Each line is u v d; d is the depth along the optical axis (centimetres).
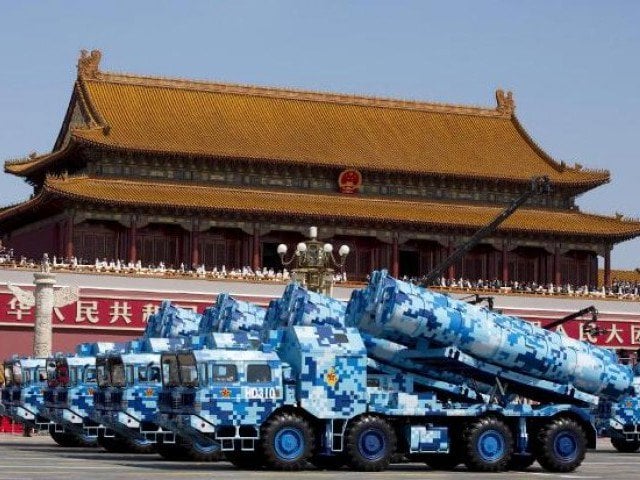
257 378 5894
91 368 7338
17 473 5362
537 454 6238
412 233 14588
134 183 13850
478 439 6134
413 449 6125
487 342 6253
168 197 13688
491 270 15162
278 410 5925
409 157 15000
